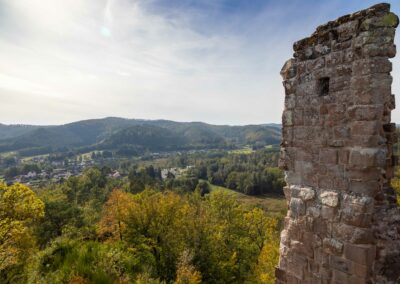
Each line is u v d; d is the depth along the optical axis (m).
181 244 23.75
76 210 33.84
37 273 12.66
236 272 26.73
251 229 29.73
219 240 26.00
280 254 5.07
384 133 4.14
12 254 17.16
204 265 23.22
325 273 4.36
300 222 4.75
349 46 4.16
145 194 27.83
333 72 4.35
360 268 3.94
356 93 4.04
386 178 4.33
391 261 4.04
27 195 18.05
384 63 3.89
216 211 30.86
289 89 5.02
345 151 4.18
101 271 11.91
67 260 13.00
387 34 3.89
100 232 24.62
